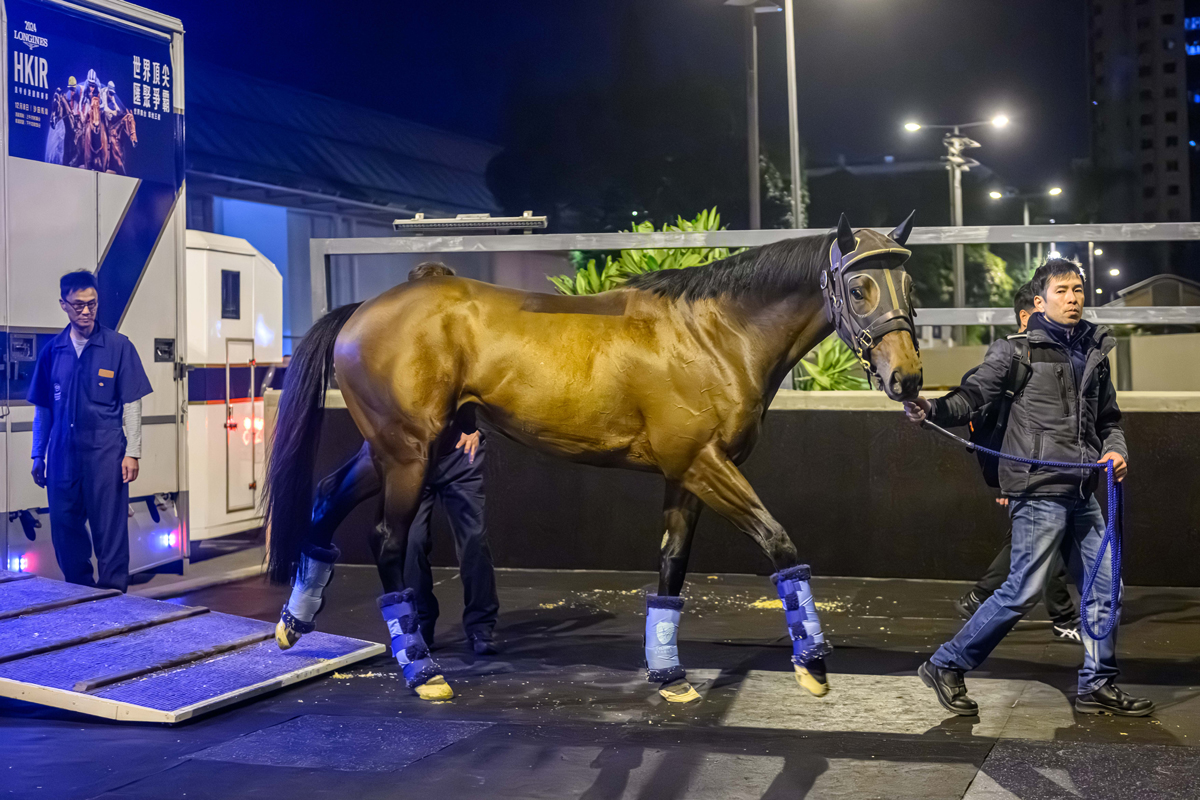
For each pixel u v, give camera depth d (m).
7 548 6.08
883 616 5.84
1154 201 66.81
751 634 5.48
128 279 6.70
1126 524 6.56
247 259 8.63
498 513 7.43
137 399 6.11
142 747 3.74
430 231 7.18
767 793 3.22
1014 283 36.88
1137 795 3.15
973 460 6.73
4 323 6.00
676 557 4.32
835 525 6.93
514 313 4.40
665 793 3.24
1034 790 3.20
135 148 6.73
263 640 4.95
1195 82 65.94
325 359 4.67
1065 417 3.85
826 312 4.03
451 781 3.36
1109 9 67.38
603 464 4.43
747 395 4.19
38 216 6.16
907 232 3.92
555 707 4.22
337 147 27.20
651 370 4.21
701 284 4.28
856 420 6.88
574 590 6.69
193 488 8.08
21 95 6.06
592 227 32.22
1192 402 6.43
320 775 3.43
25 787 3.34
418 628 4.45
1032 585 3.85
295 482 4.63
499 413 4.41
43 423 6.00
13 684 4.11
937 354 23.19
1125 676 4.58
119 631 4.73
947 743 3.68
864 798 3.17
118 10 6.59
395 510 4.46
